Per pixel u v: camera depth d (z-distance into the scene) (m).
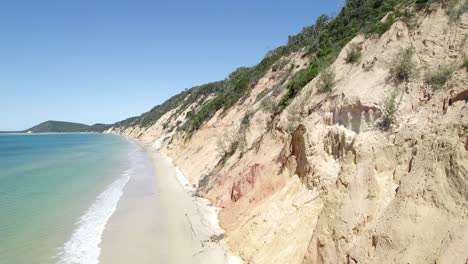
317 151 13.42
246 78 45.44
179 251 14.13
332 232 9.93
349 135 12.44
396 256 7.88
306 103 17.84
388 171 10.34
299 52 35.47
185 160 39.34
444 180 8.12
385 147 10.69
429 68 12.33
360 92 13.41
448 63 11.86
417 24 14.31
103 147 76.25
